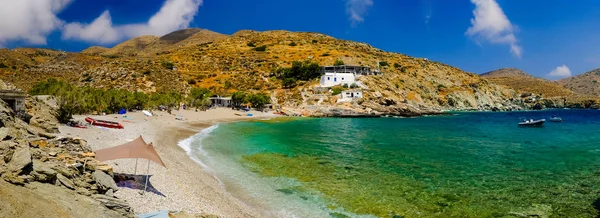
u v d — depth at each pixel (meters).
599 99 188.88
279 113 103.50
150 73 126.62
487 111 153.62
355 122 82.75
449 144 45.47
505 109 162.00
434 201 20.86
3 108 18.45
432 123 82.12
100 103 64.69
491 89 175.00
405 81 152.12
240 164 29.20
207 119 79.06
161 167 23.34
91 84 115.69
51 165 13.05
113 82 117.25
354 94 116.19
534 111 159.88
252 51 186.00
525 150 40.91
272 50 188.62
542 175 27.77
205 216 15.15
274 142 43.59
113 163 21.83
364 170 28.50
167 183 19.98
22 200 9.33
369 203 20.19
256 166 28.72
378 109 109.12
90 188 13.80
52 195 10.87
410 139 50.38
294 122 80.56
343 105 110.19
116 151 18.81
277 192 21.73
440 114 119.69
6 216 8.24
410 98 138.38
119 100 72.00
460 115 119.00
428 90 152.00
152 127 49.81
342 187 23.27
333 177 25.86
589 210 19.47
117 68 126.19
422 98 144.62
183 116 78.06
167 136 42.69
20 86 111.44
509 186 24.36
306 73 138.50
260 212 18.20
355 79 132.50
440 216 18.44
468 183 25.05
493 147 43.25
